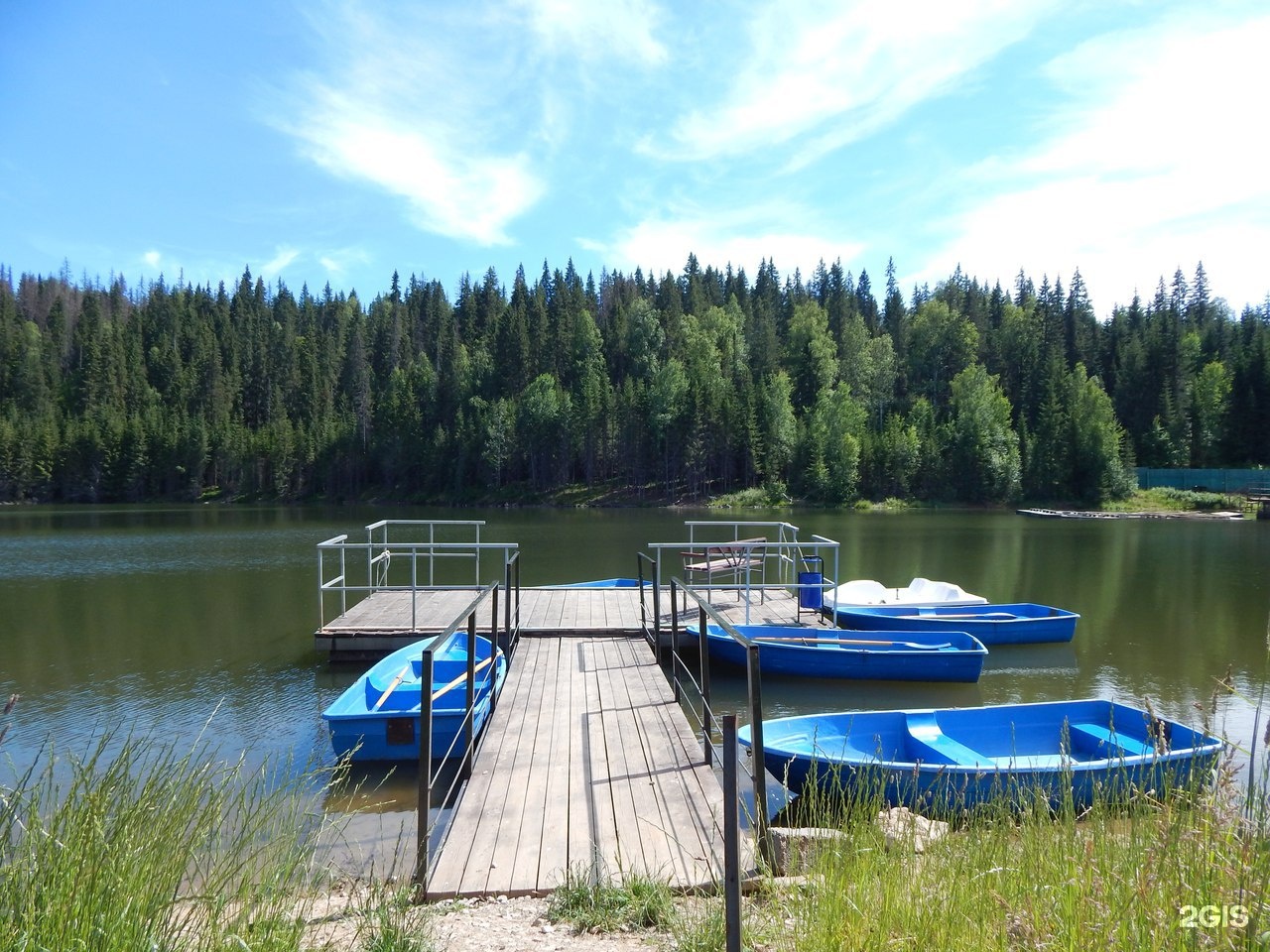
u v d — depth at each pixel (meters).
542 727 5.86
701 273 92.19
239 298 99.19
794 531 11.58
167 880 2.32
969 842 3.17
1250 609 14.10
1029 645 11.12
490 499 55.53
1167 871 2.26
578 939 3.06
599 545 25.44
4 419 64.50
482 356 70.56
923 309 74.25
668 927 3.10
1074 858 2.71
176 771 2.70
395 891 3.45
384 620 10.24
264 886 2.58
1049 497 49.56
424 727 3.64
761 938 2.77
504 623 9.73
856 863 3.01
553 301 78.25
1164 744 3.36
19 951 1.87
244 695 8.62
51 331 86.25
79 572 18.50
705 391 54.72
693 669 9.81
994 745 6.40
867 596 12.73
